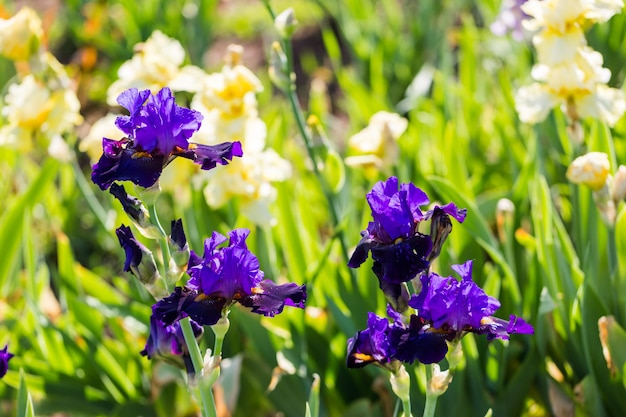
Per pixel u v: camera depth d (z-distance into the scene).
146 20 5.18
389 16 5.06
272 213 2.76
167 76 2.63
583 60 2.46
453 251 2.61
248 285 1.99
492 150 3.69
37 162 4.73
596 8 2.42
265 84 4.82
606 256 2.49
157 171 1.96
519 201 2.71
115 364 2.67
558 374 2.58
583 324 2.40
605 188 2.37
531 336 2.46
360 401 2.54
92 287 2.76
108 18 5.86
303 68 6.05
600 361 2.41
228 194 2.56
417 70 4.93
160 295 2.03
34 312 2.65
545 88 2.51
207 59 6.15
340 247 2.71
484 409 2.46
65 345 2.66
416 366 2.44
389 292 1.99
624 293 2.44
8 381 2.57
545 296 2.42
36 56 2.67
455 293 1.95
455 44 5.48
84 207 4.35
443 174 2.90
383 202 1.96
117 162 1.96
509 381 2.52
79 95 5.10
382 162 2.64
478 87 3.97
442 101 3.62
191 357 2.06
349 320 2.54
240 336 2.68
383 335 2.01
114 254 4.19
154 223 2.01
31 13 2.66
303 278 2.62
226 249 1.97
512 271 2.55
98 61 5.99
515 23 3.19
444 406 2.46
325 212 3.44
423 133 3.32
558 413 2.46
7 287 3.06
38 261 3.71
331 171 2.69
